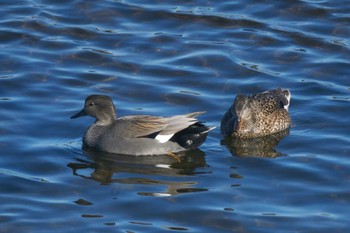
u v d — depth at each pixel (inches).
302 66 851.4
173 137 695.1
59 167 664.4
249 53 872.3
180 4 961.5
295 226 580.4
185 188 632.4
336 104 778.2
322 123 749.3
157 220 585.0
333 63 853.8
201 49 876.6
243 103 739.4
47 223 578.9
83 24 916.6
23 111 751.1
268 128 738.8
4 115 741.9
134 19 932.0
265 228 577.6
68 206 601.3
